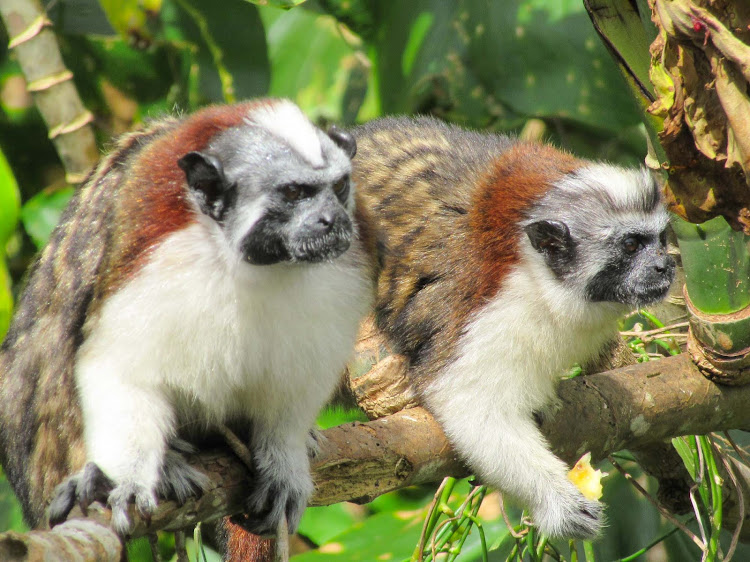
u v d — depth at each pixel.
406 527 12.32
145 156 7.74
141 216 7.43
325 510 13.55
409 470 8.74
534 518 9.62
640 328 11.18
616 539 12.38
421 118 12.42
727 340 9.20
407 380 10.17
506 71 14.38
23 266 14.19
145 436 7.13
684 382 9.55
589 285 10.08
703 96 7.39
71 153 12.74
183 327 7.35
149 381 7.37
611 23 8.31
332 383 8.01
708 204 7.88
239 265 7.41
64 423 7.70
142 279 7.29
